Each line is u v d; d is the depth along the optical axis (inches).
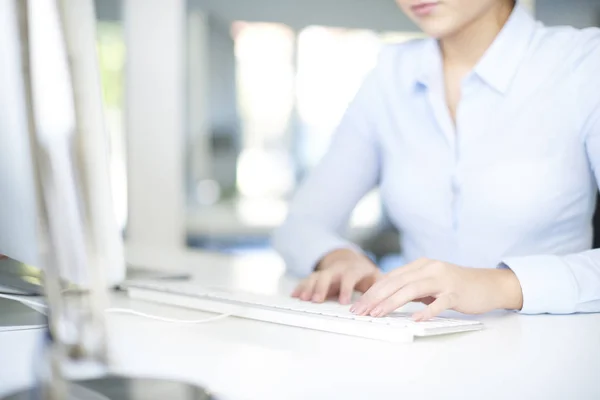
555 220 51.7
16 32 22.2
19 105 26.7
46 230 21.1
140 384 21.5
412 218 56.2
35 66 22.1
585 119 50.5
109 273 34.8
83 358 21.3
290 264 56.0
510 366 25.0
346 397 21.2
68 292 21.0
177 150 111.0
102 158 29.8
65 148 21.9
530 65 52.0
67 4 23.3
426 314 32.7
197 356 26.7
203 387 21.3
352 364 25.4
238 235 186.9
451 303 34.3
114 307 38.3
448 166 53.9
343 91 230.1
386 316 33.1
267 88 226.2
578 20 92.4
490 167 52.4
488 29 52.5
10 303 38.2
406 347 28.5
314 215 60.6
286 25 224.7
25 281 40.3
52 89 22.2
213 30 216.1
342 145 61.9
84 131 22.7
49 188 21.5
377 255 181.5
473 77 52.5
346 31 227.5
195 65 201.0
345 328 31.1
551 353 27.3
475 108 52.8
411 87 55.6
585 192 52.1
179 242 111.1
